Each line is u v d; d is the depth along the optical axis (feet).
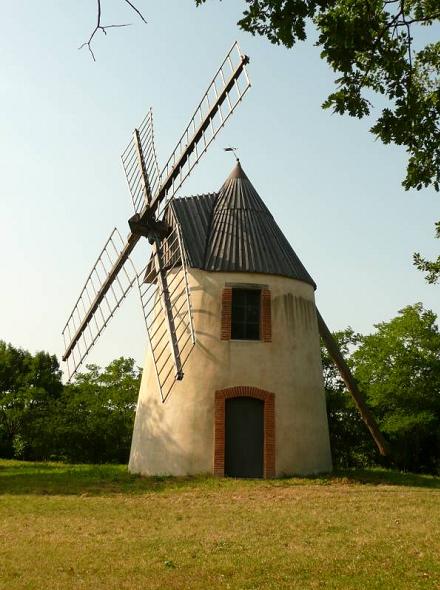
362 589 25.54
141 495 49.73
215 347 61.31
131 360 130.72
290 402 61.46
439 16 29.09
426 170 31.30
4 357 144.87
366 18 27.12
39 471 70.59
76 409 122.52
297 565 28.60
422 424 90.58
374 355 95.09
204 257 64.34
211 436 59.36
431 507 43.04
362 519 38.60
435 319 94.38
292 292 65.10
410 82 28.71
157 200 64.90
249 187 70.38
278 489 51.83
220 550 31.37
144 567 28.66
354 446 96.94
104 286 70.23
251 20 27.61
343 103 29.30
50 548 32.14
